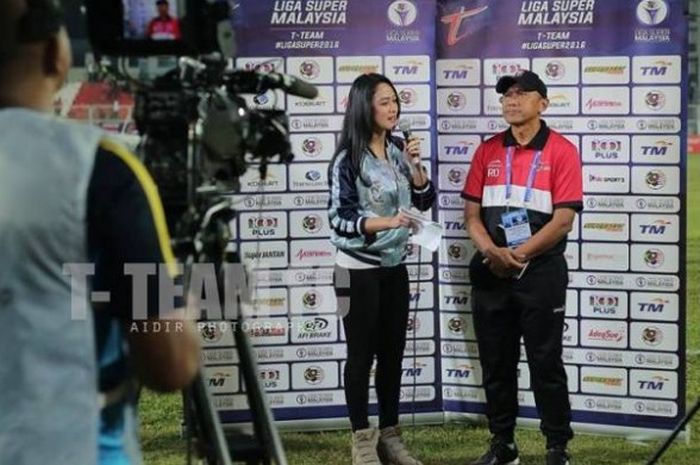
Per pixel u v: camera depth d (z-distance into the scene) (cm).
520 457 516
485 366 494
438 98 529
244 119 233
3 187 179
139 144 221
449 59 525
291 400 542
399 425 541
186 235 215
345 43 514
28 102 190
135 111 220
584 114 514
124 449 198
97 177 185
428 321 546
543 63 515
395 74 520
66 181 181
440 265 545
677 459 511
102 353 193
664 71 502
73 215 180
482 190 485
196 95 221
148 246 187
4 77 189
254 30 508
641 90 506
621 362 530
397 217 455
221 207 223
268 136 250
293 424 544
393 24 517
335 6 511
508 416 496
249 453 254
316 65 514
